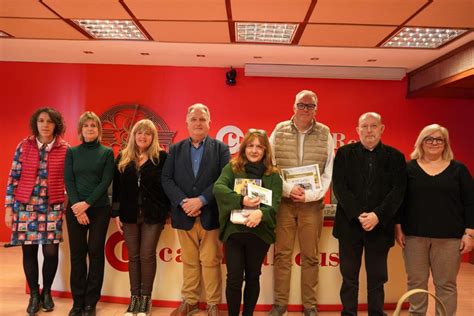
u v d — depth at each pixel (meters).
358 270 2.73
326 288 3.31
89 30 4.21
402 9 3.16
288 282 3.02
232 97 5.76
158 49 4.84
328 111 5.72
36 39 4.54
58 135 3.08
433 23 3.51
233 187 2.68
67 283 3.41
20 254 4.86
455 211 2.54
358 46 4.38
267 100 5.74
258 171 2.69
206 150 2.90
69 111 5.74
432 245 2.59
